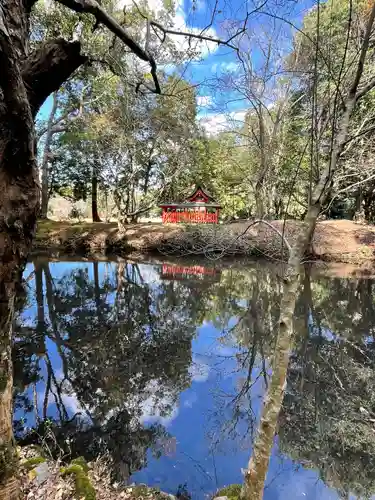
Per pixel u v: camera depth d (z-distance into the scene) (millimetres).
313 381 4078
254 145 8242
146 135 13391
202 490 2367
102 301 7844
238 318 6750
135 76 3504
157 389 3906
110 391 3859
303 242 1559
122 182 16031
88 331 5832
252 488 1664
